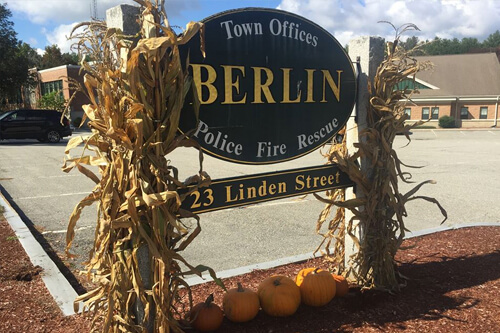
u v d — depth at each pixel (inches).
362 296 146.6
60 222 263.3
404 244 209.5
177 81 102.2
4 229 236.1
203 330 121.2
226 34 121.0
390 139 151.2
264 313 134.0
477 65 1581.0
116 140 97.4
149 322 108.9
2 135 828.0
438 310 136.6
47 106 1230.9
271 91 132.3
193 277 167.8
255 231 246.4
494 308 137.2
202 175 109.8
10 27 1528.1
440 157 617.9
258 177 132.0
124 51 99.8
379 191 149.9
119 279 102.6
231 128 125.0
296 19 135.3
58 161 564.4
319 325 127.2
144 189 98.2
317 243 223.5
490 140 966.4
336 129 149.8
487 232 228.5
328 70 144.8
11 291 153.9
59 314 136.1
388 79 150.3
